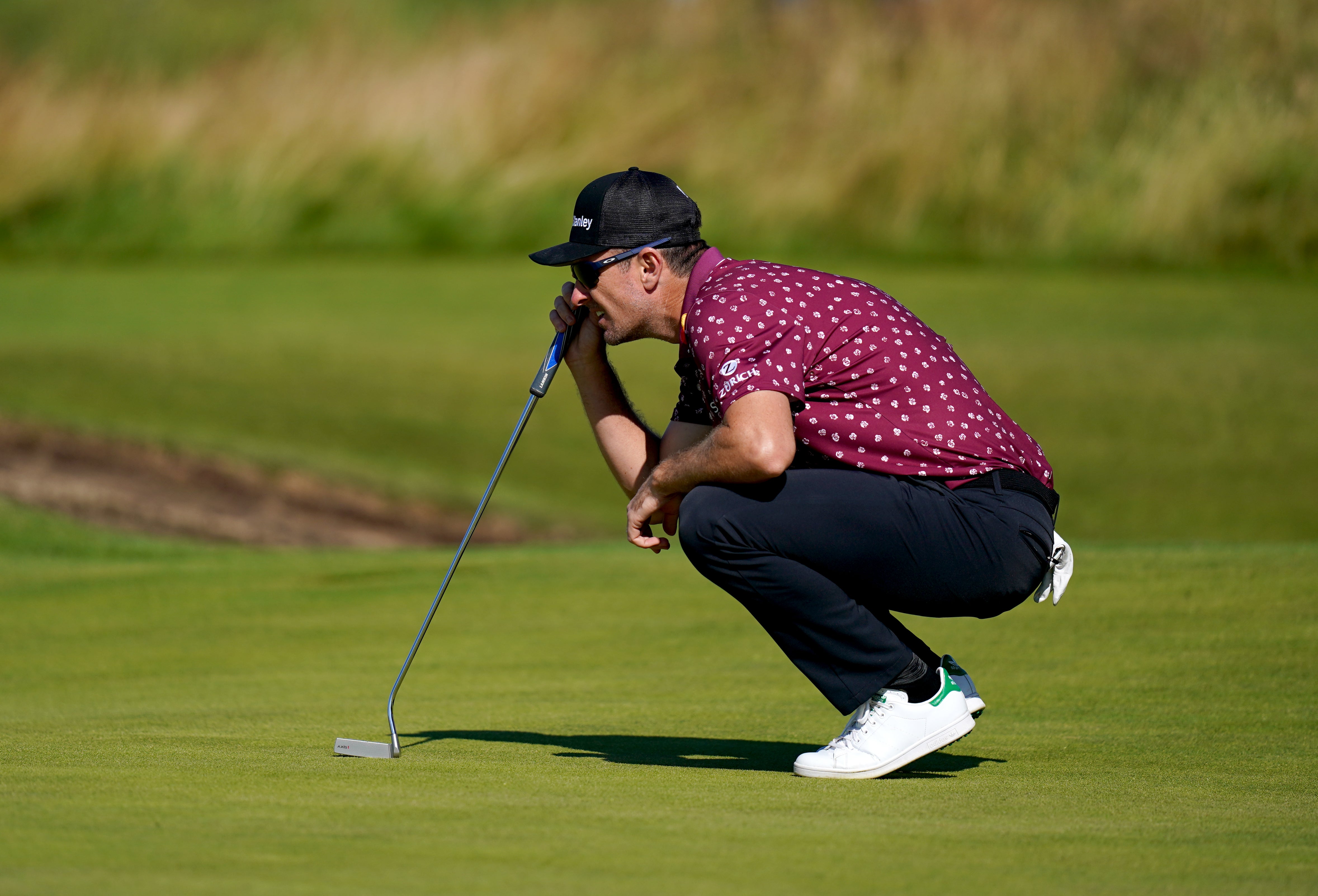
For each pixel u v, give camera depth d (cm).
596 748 1105
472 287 5894
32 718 1274
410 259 6469
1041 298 5466
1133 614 1650
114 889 637
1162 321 5084
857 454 976
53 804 827
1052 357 4572
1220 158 6328
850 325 977
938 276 5897
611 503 3622
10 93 7381
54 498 3325
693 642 1662
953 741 988
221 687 1462
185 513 3322
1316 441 3719
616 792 895
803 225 6494
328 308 5550
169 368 4609
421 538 3328
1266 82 6531
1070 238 6206
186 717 1270
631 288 1038
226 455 3766
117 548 2941
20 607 1956
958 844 759
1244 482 3397
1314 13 6531
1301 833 796
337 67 7394
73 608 1945
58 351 4791
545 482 3744
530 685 1445
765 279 988
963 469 979
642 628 1742
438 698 1380
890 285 5731
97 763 989
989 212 6431
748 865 702
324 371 4612
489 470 3800
